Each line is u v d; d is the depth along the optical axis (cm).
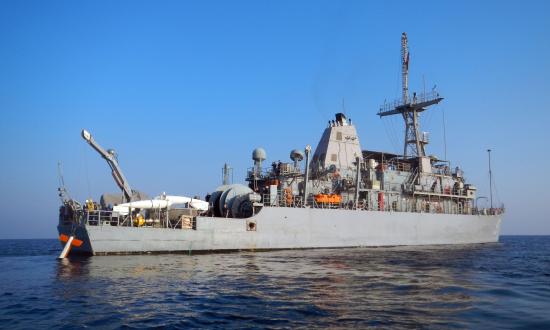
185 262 2927
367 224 4388
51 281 2209
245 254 3534
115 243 3209
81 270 2562
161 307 1614
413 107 5553
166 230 3378
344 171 4681
